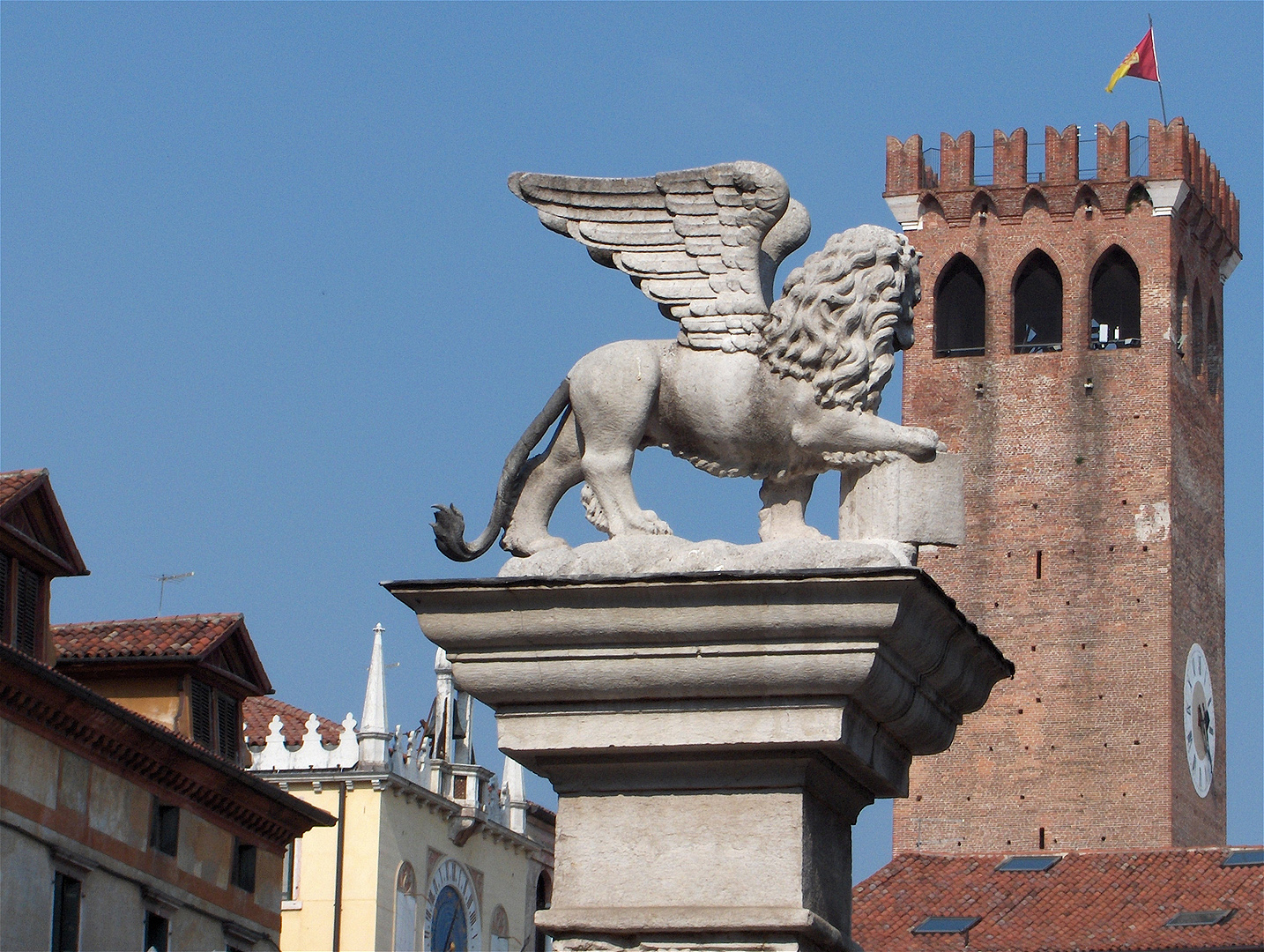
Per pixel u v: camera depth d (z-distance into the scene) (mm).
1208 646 184000
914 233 183125
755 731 16281
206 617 101375
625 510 17531
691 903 16344
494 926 145750
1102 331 180625
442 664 142750
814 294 17281
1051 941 112688
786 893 16234
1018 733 175250
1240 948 109375
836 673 16109
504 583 16422
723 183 17516
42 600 87938
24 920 81688
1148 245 179750
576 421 17844
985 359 180500
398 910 133000
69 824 84812
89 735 85688
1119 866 118562
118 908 88562
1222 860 117062
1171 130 180375
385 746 132625
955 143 183250
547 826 155375
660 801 16594
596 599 16359
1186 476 181125
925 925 116000
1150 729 173625
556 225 17750
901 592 15891
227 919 97375
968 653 17094
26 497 86188
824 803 16859
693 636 16250
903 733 17047
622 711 16562
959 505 17406
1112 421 178000
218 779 95750
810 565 16500
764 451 17578
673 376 17562
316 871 131250
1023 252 181125
